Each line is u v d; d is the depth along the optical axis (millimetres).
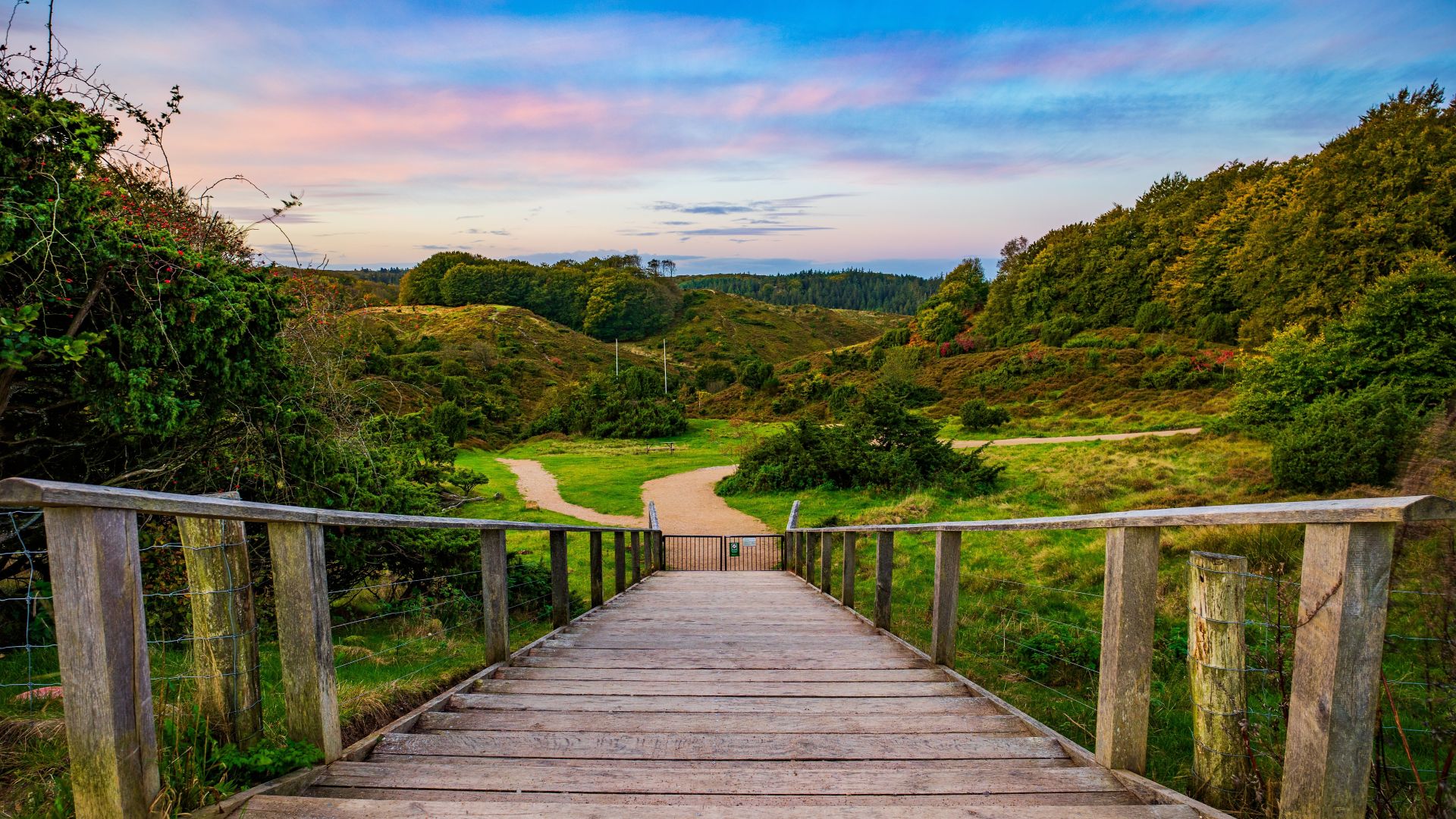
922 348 64812
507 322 102562
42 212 3691
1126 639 2373
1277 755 2396
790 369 72562
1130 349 49875
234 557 2395
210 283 4574
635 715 3180
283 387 5918
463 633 6953
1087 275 62469
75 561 1678
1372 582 1598
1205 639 2232
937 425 21375
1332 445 14125
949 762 2576
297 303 6078
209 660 2346
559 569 6059
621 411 49250
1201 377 39125
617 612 7324
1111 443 26172
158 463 5434
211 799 2008
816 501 20703
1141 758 2402
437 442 11156
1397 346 21094
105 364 4246
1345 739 1609
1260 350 36781
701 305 152875
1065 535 11430
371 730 3199
